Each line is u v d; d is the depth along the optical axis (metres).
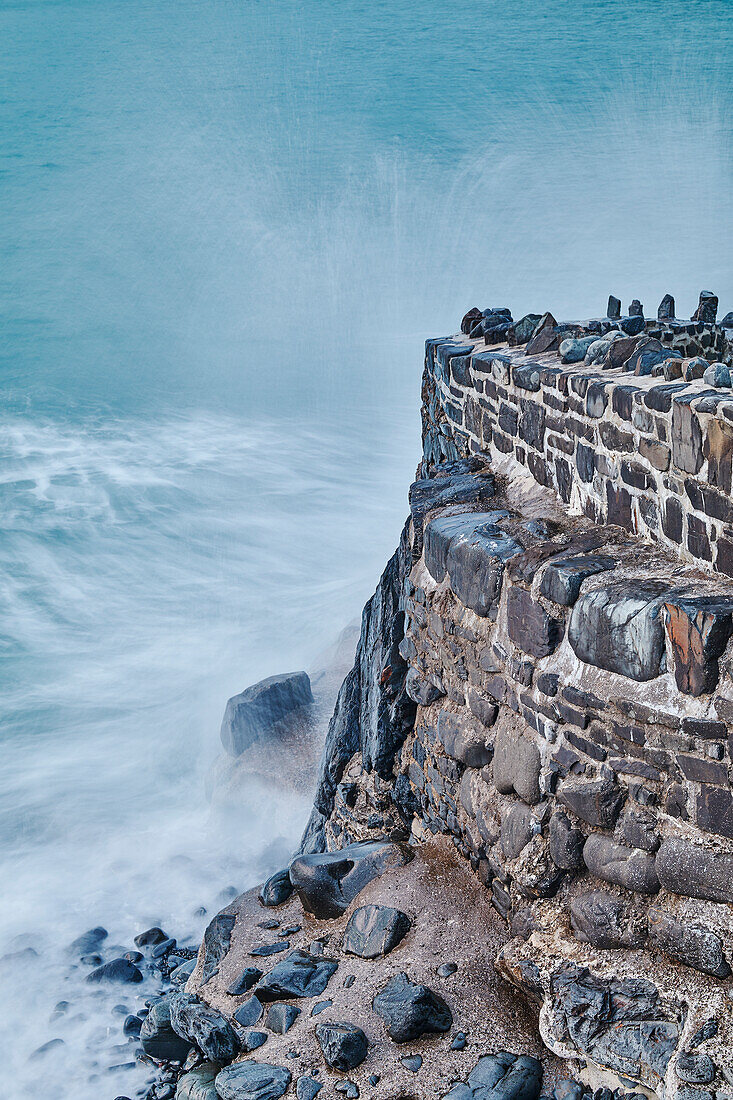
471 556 5.94
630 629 4.57
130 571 27.31
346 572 26.48
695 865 4.35
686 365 5.07
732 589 4.44
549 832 5.22
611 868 4.74
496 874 5.76
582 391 5.77
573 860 5.03
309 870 6.67
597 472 5.73
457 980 5.42
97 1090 7.03
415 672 7.12
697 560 4.77
